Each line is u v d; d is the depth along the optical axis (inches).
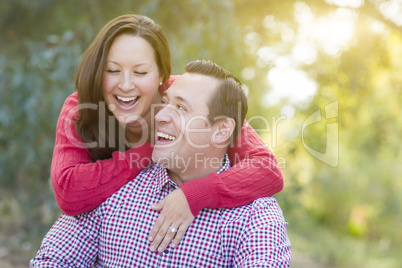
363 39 236.2
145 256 61.1
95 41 66.9
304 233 392.5
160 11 189.3
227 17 185.9
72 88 165.6
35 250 185.2
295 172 208.2
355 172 440.8
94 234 64.3
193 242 60.4
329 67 243.1
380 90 281.4
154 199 62.8
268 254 57.6
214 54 180.5
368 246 402.0
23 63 184.7
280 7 250.7
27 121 169.6
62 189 62.3
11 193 206.8
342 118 248.2
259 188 62.6
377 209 455.5
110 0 210.8
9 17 229.0
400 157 423.2
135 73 67.4
